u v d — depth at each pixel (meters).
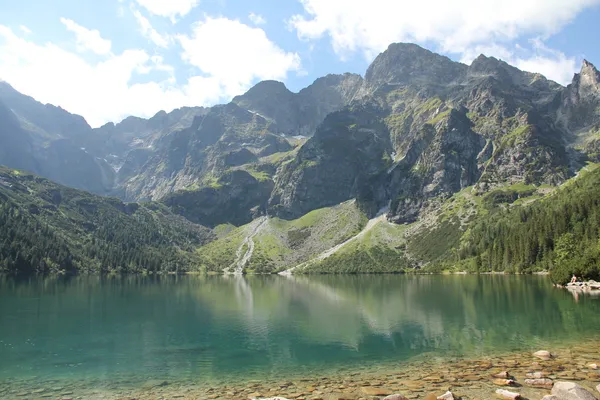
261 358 57.56
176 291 171.50
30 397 41.97
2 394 43.03
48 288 174.88
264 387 43.47
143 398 40.78
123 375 49.78
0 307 113.06
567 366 45.47
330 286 197.25
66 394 42.84
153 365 54.50
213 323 88.94
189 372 50.78
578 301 105.94
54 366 54.38
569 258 166.75
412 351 58.44
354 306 114.94
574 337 63.12
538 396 36.06
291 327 82.88
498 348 57.38
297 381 45.47
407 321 85.81
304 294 156.25
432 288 165.50
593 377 40.84
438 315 92.12
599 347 55.66
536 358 50.19
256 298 141.50
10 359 58.22
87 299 135.12
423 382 42.09
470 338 65.50
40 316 98.50
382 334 72.88
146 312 106.31
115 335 76.00
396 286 185.50
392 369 48.88
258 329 81.19
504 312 91.88
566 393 33.62
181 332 78.75
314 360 55.50
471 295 130.75
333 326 83.06
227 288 190.12
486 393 37.41
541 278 188.62
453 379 42.56
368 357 56.09
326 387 42.38
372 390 40.31
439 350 58.09
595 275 141.00
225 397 40.28
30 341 70.81
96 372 51.34
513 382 40.03
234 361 56.06
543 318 82.19
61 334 77.00
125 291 168.50
